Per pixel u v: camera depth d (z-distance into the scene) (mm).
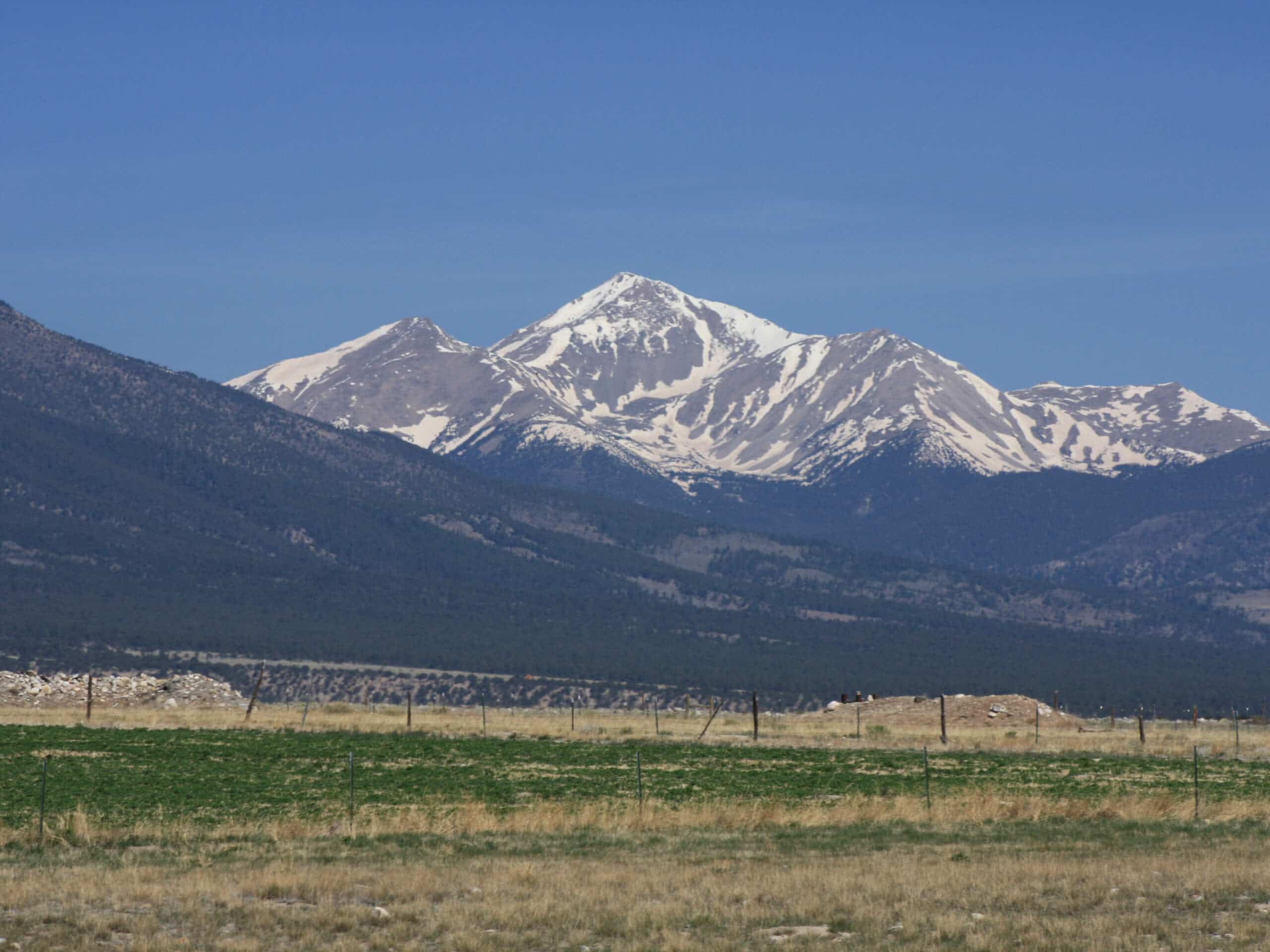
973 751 177375
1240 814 111500
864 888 79250
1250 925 70938
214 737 176625
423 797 122250
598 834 100625
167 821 105438
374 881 81500
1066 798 124750
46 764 100375
